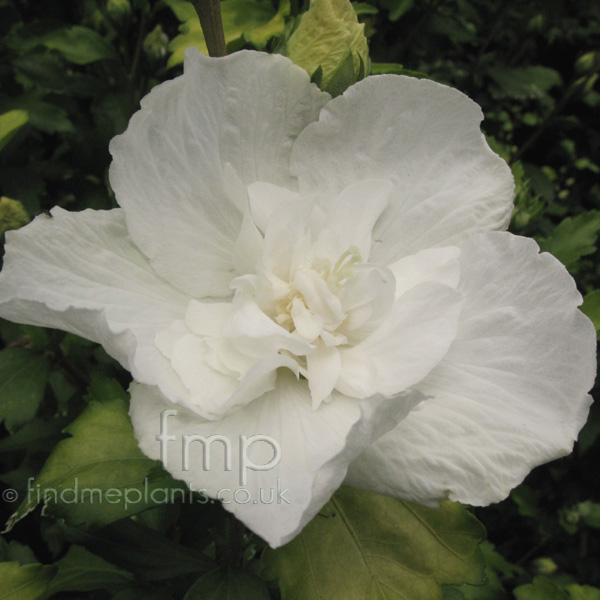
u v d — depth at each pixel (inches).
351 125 6.6
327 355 6.2
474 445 5.9
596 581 16.3
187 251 6.5
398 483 5.9
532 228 10.6
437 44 14.8
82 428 7.0
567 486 16.7
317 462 5.7
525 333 6.2
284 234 6.4
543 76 15.1
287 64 6.3
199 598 7.1
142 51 10.9
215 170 6.5
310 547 6.8
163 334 6.1
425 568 6.7
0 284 5.9
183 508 8.1
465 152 6.7
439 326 6.1
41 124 10.6
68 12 13.2
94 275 6.2
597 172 20.7
